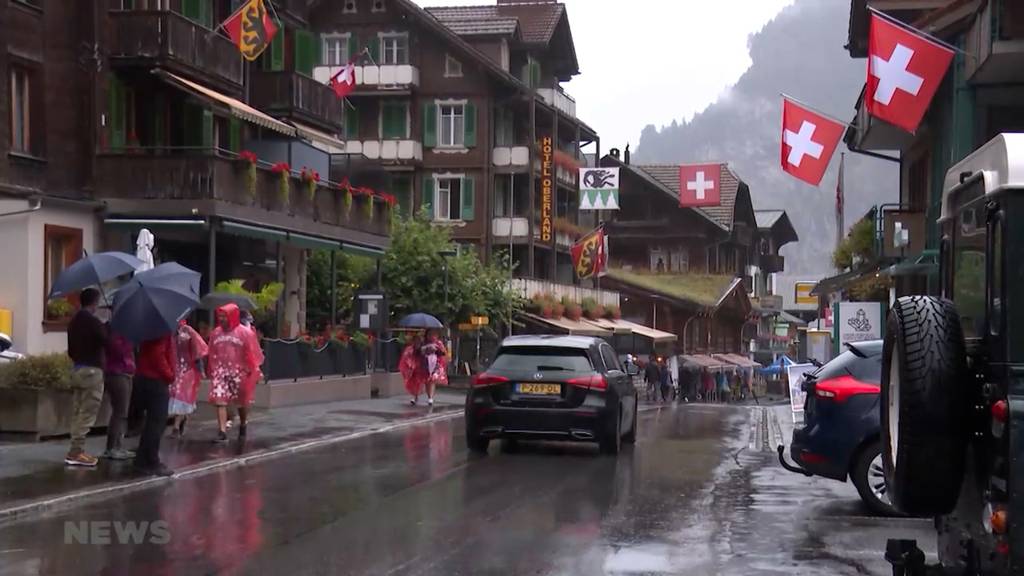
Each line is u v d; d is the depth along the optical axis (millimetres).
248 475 13688
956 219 6895
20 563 8516
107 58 24891
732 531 10273
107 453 13852
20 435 15508
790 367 19672
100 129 24500
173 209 24234
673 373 59875
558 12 57188
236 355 16469
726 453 17547
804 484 13680
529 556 8977
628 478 13977
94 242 24219
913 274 27281
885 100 19781
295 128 29922
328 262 36969
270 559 8734
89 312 13266
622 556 9039
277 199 26844
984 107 23828
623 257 72438
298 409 23578
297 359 24953
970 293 6465
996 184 6043
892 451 6625
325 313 36781
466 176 52438
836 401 11539
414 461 15367
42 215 22703
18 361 15898
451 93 52375
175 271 13164
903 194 33062
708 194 37250
